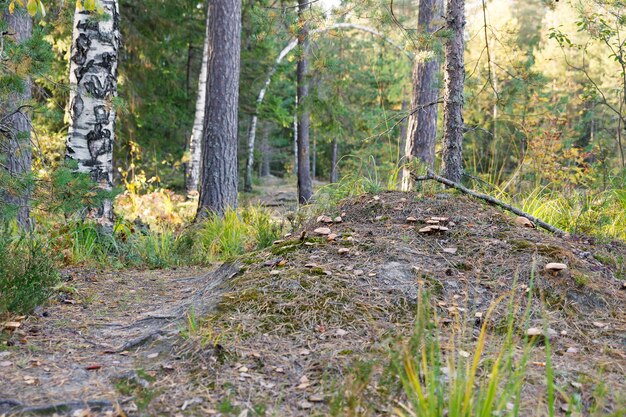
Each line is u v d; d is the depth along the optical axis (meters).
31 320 3.85
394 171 6.24
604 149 10.10
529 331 3.18
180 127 19.89
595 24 7.28
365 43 20.58
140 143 17.39
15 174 4.83
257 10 7.90
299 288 3.81
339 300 3.64
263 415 2.40
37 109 4.94
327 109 13.95
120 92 14.88
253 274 4.16
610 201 6.02
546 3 7.31
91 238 6.68
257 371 2.88
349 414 2.18
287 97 31.22
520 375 2.34
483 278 3.92
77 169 7.10
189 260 7.05
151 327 3.68
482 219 4.82
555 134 10.70
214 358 2.99
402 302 3.63
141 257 6.90
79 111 7.14
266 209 9.35
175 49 17.95
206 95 10.16
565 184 7.59
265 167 43.06
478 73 8.90
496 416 2.15
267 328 3.37
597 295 3.67
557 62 25.16
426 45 6.33
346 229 4.86
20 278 4.11
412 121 10.71
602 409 2.39
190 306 3.92
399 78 20.67
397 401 2.44
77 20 7.12
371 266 4.09
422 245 4.41
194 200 13.48
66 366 3.04
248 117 29.44
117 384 2.74
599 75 24.25
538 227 5.07
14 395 2.63
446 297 3.69
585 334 3.28
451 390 2.23
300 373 2.85
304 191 16.27
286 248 4.59
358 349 3.06
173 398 2.62
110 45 7.23
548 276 3.84
